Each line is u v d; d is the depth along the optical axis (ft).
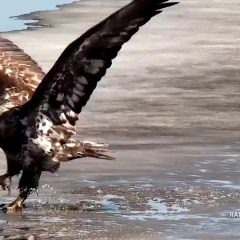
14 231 40.09
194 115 67.00
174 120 65.31
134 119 65.26
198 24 111.14
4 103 44.60
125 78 80.69
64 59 42.11
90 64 41.86
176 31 106.63
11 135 44.11
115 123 63.93
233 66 87.61
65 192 46.85
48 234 39.55
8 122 44.04
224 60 90.48
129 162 53.06
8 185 46.65
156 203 44.88
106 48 41.09
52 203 45.09
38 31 103.81
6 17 112.98
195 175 50.16
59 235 39.32
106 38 40.60
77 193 46.73
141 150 56.13
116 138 59.67
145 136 60.39
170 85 78.18
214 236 38.83
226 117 66.49
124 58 90.07
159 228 40.24
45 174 50.08
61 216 42.83
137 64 87.15
